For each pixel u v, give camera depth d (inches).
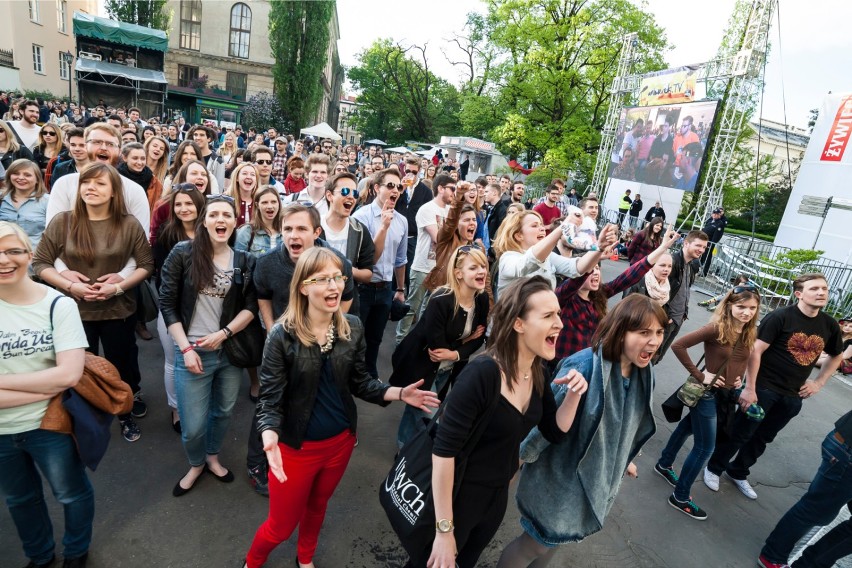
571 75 946.1
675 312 203.6
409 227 258.4
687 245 201.3
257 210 149.7
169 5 1443.2
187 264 110.0
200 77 1472.7
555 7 940.0
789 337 139.9
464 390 70.9
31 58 1205.1
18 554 97.4
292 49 1280.8
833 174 508.4
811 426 211.3
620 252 549.6
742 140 821.9
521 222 149.2
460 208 150.4
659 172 631.8
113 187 123.4
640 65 926.4
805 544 136.1
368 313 173.3
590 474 84.8
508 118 982.4
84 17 1048.8
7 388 74.7
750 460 152.7
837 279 426.9
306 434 85.9
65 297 81.7
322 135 1143.0
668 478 154.6
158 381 168.9
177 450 134.9
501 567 93.8
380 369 202.2
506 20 1003.3
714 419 134.3
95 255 124.0
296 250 114.4
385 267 171.3
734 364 133.0
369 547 111.3
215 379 118.6
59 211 132.0
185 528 108.7
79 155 181.5
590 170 940.6
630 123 703.1
